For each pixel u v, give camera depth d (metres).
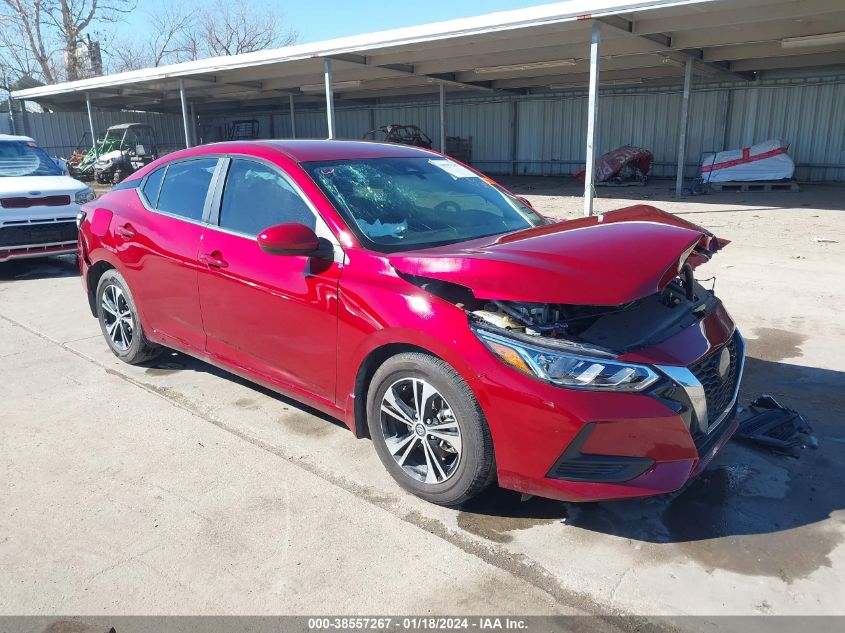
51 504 3.13
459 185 4.13
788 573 2.60
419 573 2.62
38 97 26.22
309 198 3.51
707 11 11.94
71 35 38.66
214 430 3.89
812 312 6.19
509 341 2.72
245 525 2.95
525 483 2.75
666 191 18.56
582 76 21.61
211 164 4.18
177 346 4.43
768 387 4.49
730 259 8.64
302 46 15.72
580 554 2.74
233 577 2.61
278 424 3.97
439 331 2.86
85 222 5.09
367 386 3.32
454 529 2.92
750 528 2.91
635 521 2.97
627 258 2.69
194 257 4.05
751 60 18.80
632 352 2.68
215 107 32.75
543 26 12.09
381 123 29.66
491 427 2.76
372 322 3.10
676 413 2.63
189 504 3.12
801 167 20.17
